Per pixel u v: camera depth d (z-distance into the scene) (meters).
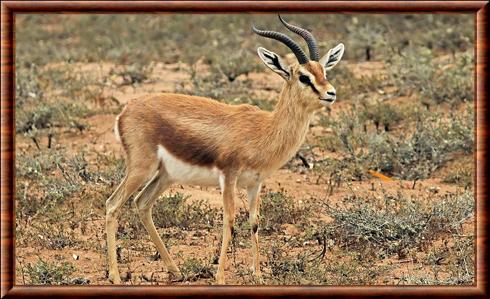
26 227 15.26
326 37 30.91
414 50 26.53
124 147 13.27
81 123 21.52
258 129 12.88
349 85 24.08
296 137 13.08
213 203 16.34
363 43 28.36
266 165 12.98
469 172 17.58
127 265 13.65
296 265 13.23
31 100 23.52
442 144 18.69
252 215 13.04
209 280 13.09
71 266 13.14
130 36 33.31
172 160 13.09
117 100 23.61
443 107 21.97
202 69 27.55
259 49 13.18
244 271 13.18
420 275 12.95
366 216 14.47
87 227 15.38
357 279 12.74
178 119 13.04
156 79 26.22
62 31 34.88
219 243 14.55
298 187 17.33
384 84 24.27
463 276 12.70
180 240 14.68
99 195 16.62
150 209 13.45
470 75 22.89
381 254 13.83
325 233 14.52
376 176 17.86
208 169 12.98
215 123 12.96
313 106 12.97
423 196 16.48
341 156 19.17
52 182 17.22
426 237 14.28
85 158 19.34
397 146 18.80
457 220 14.68
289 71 13.02
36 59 29.39
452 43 28.11
